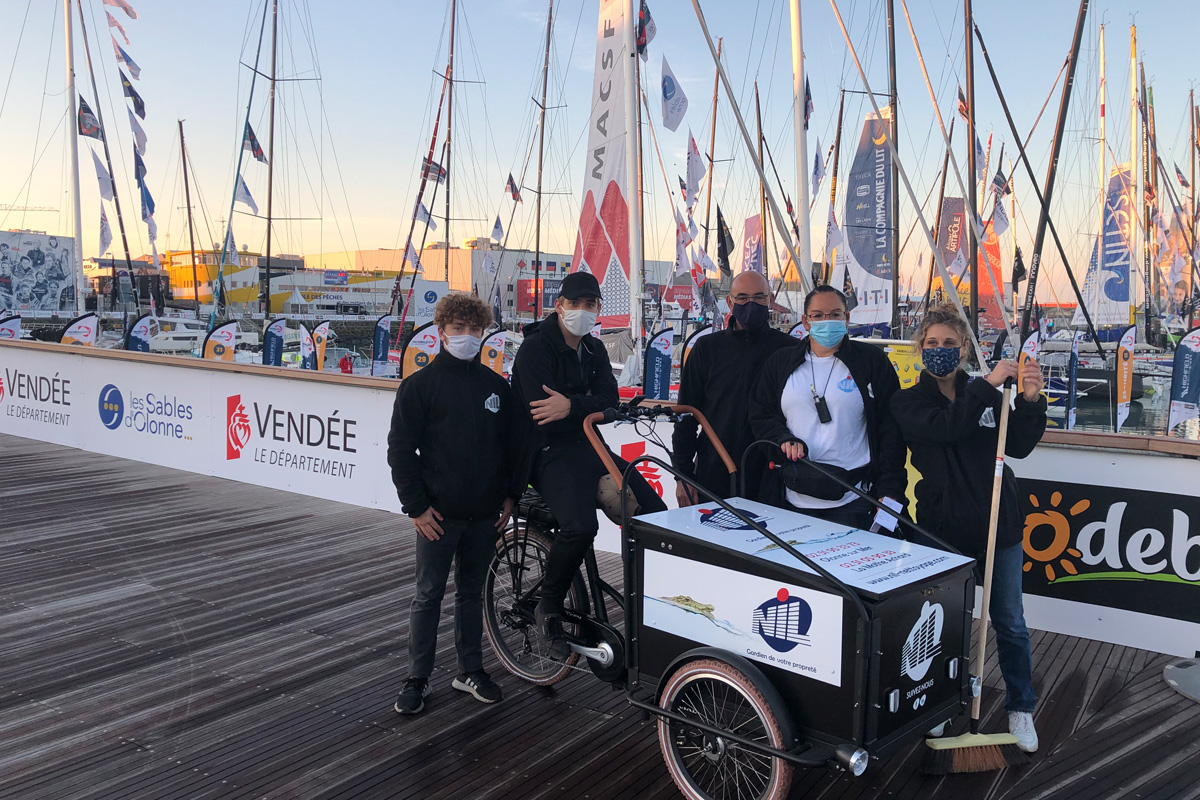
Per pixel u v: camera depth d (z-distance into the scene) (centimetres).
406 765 260
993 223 2038
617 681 277
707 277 2480
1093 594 366
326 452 634
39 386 880
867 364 279
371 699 307
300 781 249
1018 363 256
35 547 503
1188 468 341
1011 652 271
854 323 1573
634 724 290
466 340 288
